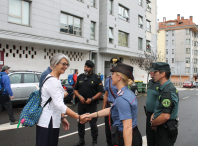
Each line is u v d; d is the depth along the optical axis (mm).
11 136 4855
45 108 2436
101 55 19688
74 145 4266
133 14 23297
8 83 5609
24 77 8820
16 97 8398
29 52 12727
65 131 5414
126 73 2133
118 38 20969
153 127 2768
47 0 13109
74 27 15641
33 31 12250
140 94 17328
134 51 23438
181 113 8797
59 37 14031
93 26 17672
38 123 2428
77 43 15438
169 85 2625
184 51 53375
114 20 19953
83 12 16172
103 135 5152
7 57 11484
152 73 2898
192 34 54594
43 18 12859
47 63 13930
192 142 4836
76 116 2602
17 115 7340
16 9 11539
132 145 2135
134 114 2146
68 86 10438
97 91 4281
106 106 3928
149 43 26562
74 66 16266
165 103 2498
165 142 2617
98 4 17859
